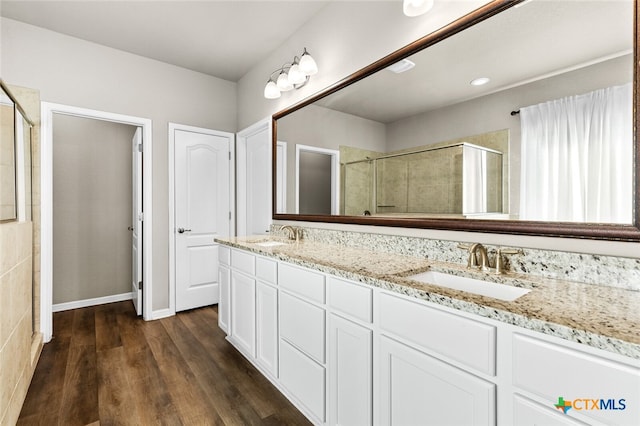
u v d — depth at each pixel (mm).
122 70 2826
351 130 2016
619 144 1008
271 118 2844
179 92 3154
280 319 1750
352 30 2008
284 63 2691
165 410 1612
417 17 1613
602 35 1047
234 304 2275
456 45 1453
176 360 2143
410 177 1676
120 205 3543
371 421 1204
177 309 3125
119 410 1608
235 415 1579
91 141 3361
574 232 1095
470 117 1407
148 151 2941
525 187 1231
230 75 3379
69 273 3240
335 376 1369
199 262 3283
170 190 3068
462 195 1450
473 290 1246
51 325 2445
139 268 3012
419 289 1007
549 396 735
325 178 2229
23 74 2381
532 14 1210
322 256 1623
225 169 3463
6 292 1437
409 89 1664
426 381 1002
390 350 1122
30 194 2191
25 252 1865
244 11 2283
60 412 1588
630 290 973
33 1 2150
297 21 2412
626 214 993
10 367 1455
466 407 894
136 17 2346
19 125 1940
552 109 1160
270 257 1815
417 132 1633
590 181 1067
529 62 1219
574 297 909
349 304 1289
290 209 2615
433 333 979
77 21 2387
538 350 752
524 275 1193
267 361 1881
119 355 2207
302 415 1584
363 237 1909
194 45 2756
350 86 2020
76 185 3273
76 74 2602
